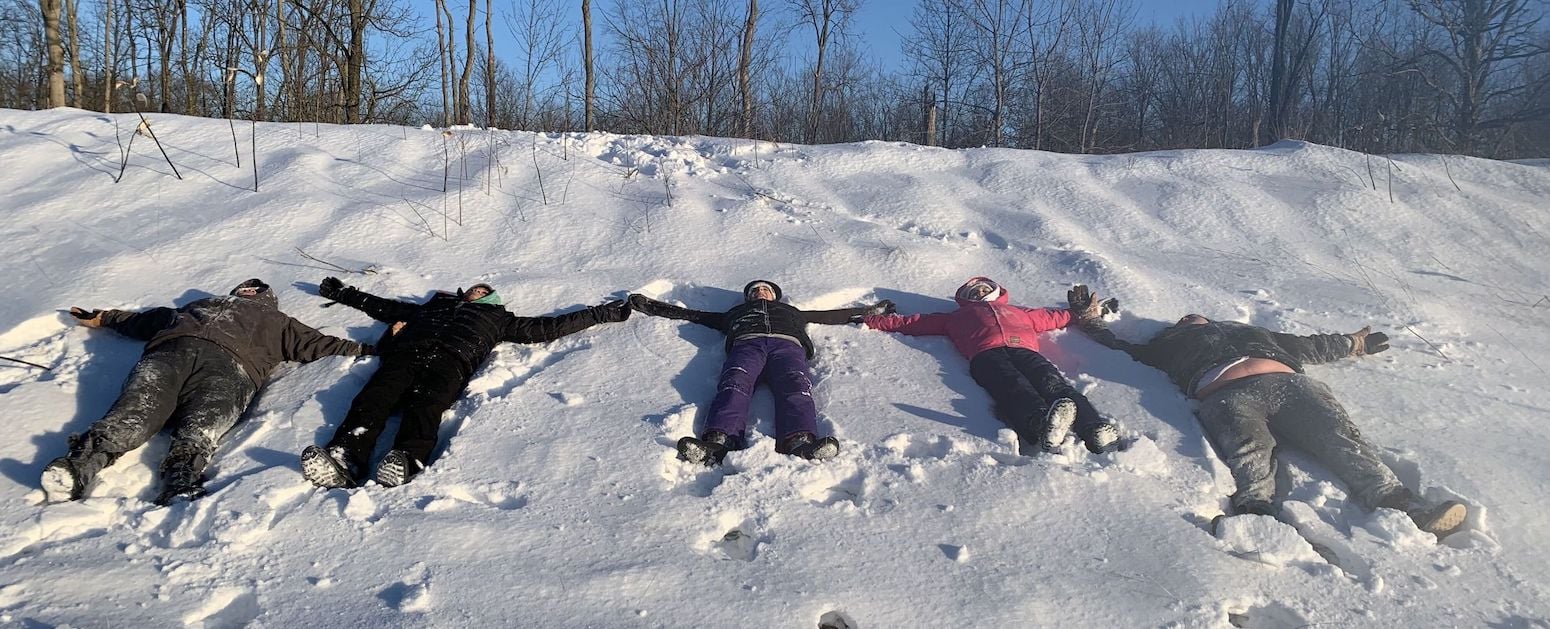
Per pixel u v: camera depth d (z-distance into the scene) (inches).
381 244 273.3
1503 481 173.9
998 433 185.8
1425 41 762.8
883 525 155.1
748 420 198.7
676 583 136.0
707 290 259.9
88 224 273.1
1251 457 179.5
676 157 366.0
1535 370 225.0
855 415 196.9
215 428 177.5
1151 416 198.4
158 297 231.5
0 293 228.1
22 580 130.9
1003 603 135.0
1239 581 143.5
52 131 345.1
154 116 369.1
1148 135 1047.0
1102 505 162.9
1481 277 290.0
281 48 604.1
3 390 186.9
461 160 342.3
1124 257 301.4
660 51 626.8
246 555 140.3
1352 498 173.0
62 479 152.5
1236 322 225.3
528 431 181.8
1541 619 138.0
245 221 276.5
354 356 210.2
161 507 152.4
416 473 168.4
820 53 733.3
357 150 346.0
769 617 129.3
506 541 145.3
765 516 156.1
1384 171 359.9
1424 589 144.0
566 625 125.7
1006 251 299.6
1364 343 225.0
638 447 176.4
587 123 564.1
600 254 278.5
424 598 129.4
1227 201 340.2
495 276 257.6
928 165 382.3
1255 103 960.9
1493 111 681.0
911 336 240.1
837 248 286.7
